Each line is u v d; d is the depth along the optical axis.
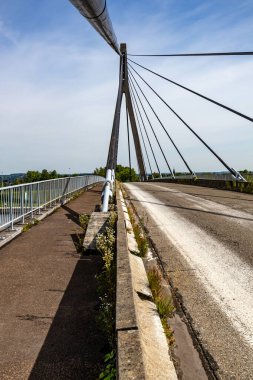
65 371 3.12
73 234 9.02
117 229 7.01
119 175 129.00
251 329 3.93
